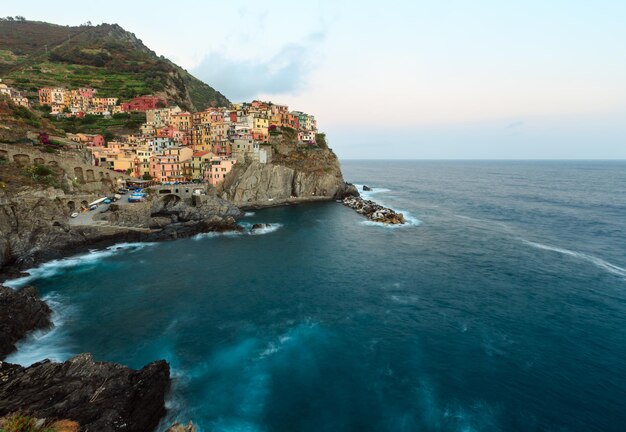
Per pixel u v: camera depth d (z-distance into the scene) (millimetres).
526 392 30906
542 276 56781
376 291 51219
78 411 24266
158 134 137625
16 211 64250
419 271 59281
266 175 127750
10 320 36719
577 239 79875
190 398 30203
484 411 28906
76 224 73125
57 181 78500
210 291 51188
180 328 40875
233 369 33875
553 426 27422
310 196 140375
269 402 29938
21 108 99562
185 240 78875
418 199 148625
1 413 23188
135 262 63531
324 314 44281
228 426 27500
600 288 51875
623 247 73188
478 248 72750
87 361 29062
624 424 27562
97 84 182875
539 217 105688
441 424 27719
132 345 37406
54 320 42219
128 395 26641
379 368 34125
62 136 102812
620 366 34188
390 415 28609
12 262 60469
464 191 178125
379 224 96312
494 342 38125
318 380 32562
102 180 92562
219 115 148125
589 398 30203
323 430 27297
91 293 50281
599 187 191500
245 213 111812
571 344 37688
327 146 176000
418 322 42312
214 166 115875
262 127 146000
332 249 72250
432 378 32719
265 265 62344
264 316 43781
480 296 49312
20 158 76938
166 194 95188
